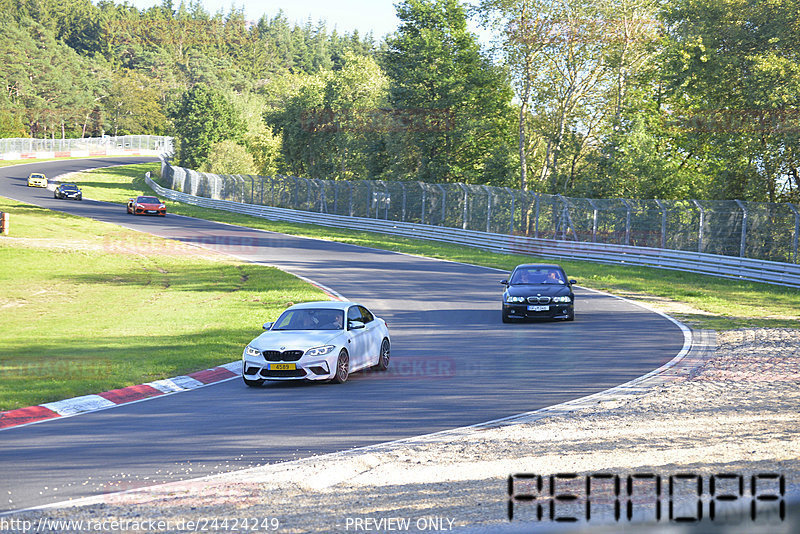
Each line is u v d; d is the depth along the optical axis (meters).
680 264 78.44
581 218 98.38
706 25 104.25
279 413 24.61
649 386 28.09
